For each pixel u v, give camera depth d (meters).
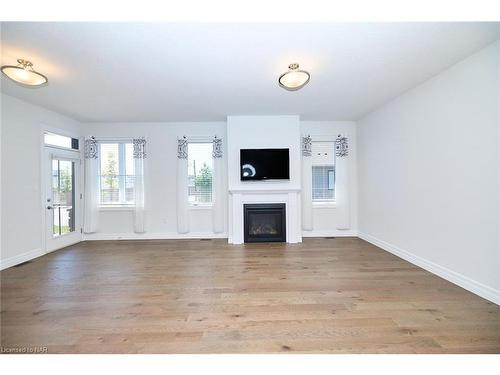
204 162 5.00
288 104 3.90
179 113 4.32
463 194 2.50
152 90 3.24
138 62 2.49
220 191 4.88
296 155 4.57
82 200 4.82
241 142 4.54
